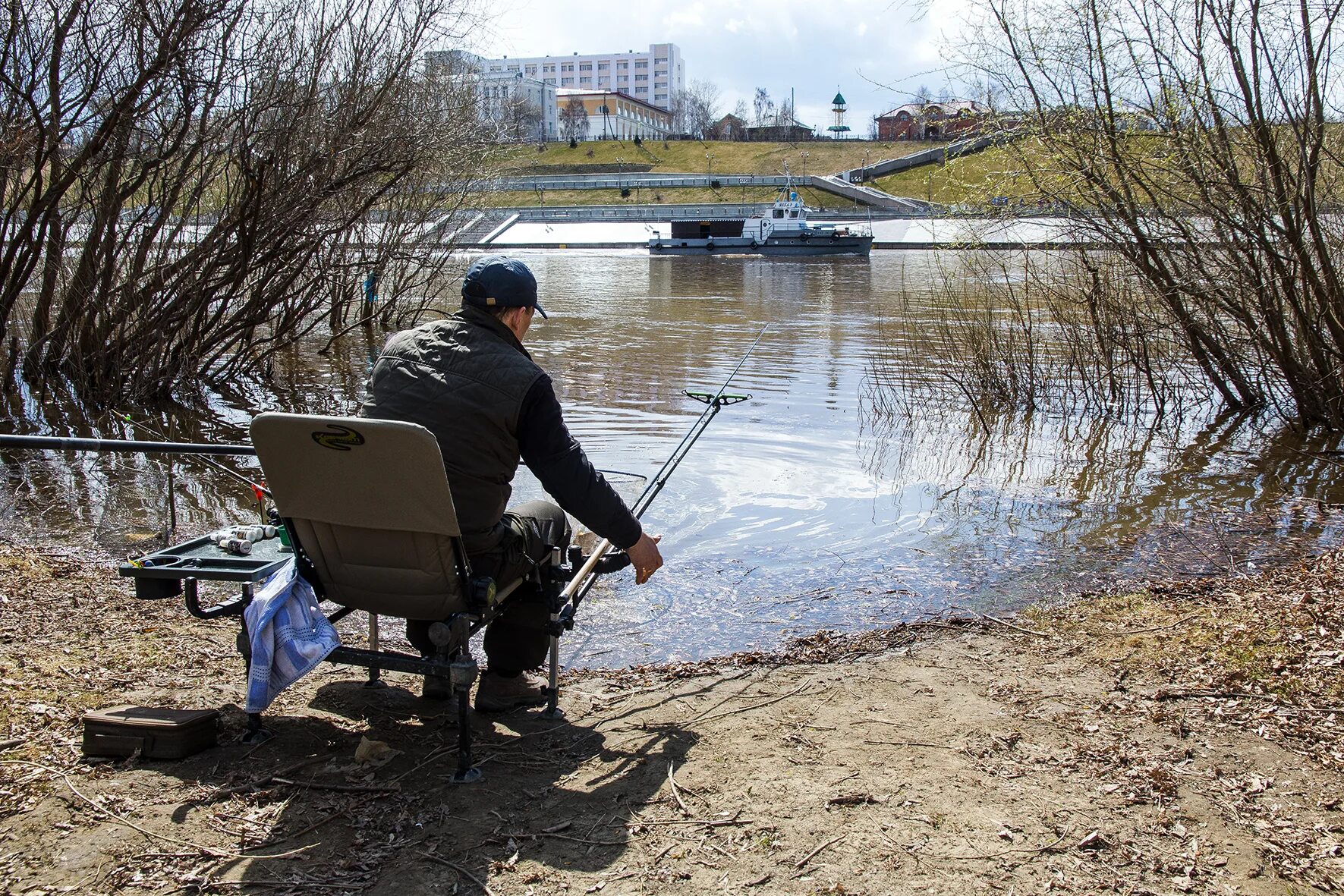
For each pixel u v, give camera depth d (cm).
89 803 271
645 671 392
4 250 1047
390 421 260
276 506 288
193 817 267
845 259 4469
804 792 285
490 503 295
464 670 282
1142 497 673
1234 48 772
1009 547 564
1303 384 894
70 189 1055
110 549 549
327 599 306
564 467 295
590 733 328
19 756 294
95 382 1039
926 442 839
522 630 336
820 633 432
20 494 667
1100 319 1005
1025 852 254
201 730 302
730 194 7794
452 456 288
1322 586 448
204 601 456
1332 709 325
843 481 711
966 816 271
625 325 1761
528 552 322
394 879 243
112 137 946
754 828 266
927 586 498
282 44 1012
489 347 294
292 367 1311
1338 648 367
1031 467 755
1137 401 963
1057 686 361
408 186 1419
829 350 1398
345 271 1301
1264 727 318
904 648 411
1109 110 848
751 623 453
